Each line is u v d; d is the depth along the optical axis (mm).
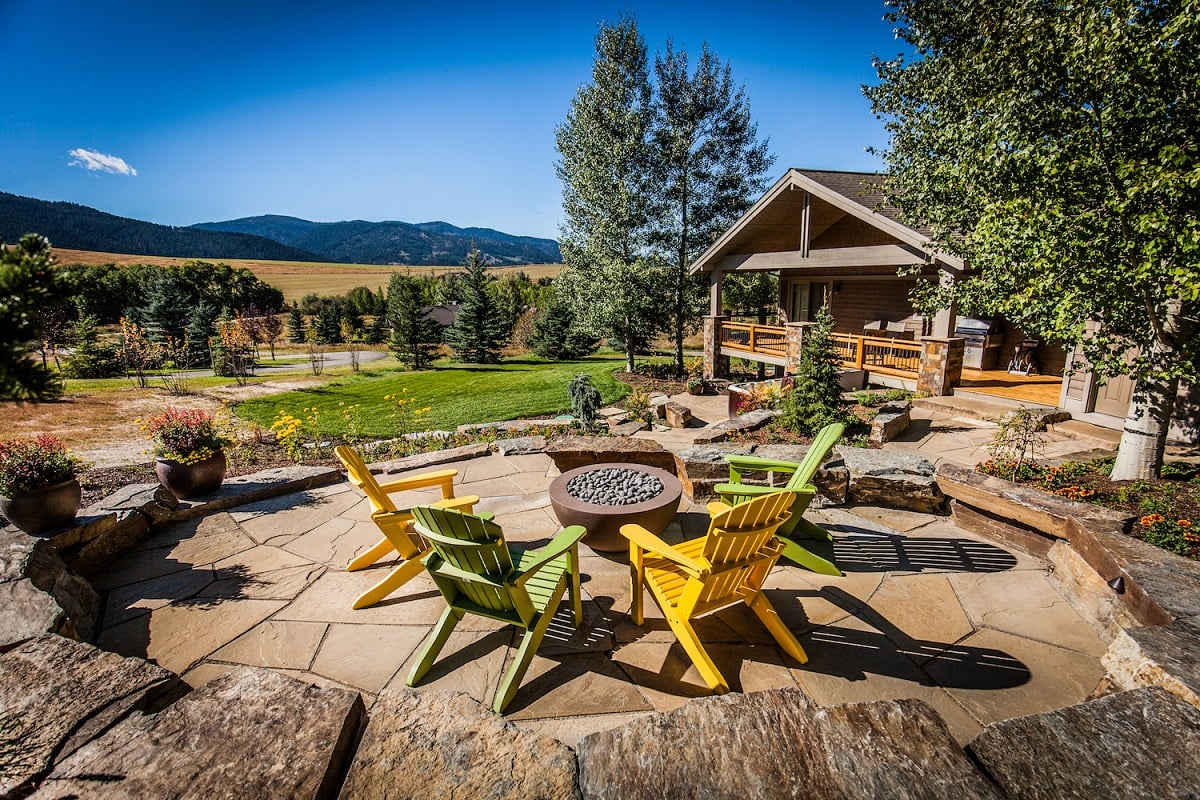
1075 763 1579
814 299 15609
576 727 2443
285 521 4816
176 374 22984
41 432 10617
